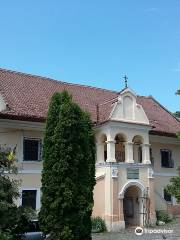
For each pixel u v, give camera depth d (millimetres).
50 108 18062
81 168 17359
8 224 14570
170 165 31953
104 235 22609
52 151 17156
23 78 30453
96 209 25594
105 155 27047
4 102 24781
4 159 15461
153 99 38812
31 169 24297
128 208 27906
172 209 30266
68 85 32750
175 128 32969
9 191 14953
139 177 26656
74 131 17422
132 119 27172
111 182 25031
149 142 30688
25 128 24594
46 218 16422
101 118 27172
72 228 16234
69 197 16312
